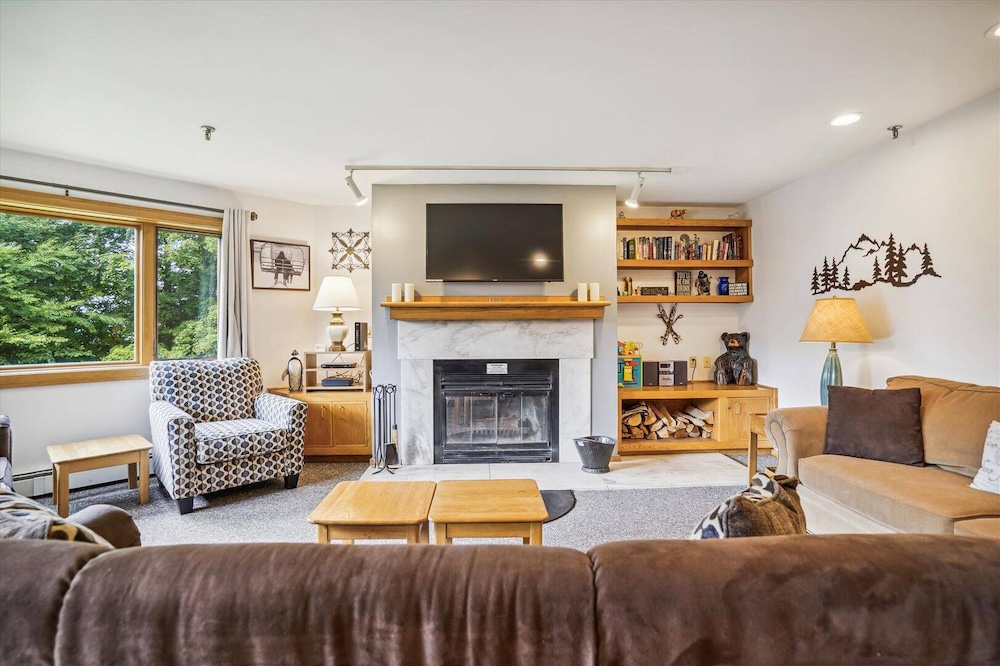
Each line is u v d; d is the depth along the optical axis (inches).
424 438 158.1
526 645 30.1
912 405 98.2
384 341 159.0
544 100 99.5
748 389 170.9
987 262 99.7
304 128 112.8
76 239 140.6
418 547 34.1
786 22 74.1
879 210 125.0
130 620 30.1
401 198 157.9
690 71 88.5
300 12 70.9
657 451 169.6
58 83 91.2
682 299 179.6
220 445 122.7
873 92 97.0
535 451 159.8
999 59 84.8
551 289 161.8
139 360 149.6
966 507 73.4
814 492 100.1
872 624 30.2
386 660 30.2
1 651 30.1
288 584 30.8
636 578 31.2
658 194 172.9
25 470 127.7
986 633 30.3
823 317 124.0
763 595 30.6
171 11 70.4
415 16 72.1
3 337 130.1
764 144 124.6
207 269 162.7
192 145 122.6
